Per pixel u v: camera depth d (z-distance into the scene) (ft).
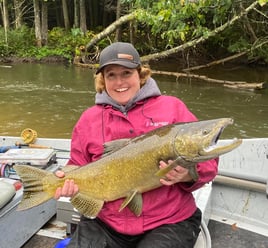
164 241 3.21
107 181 3.30
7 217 4.03
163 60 27.55
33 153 5.19
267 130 12.55
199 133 2.90
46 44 31.40
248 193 5.07
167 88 18.86
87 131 3.67
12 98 16.37
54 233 4.67
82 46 27.66
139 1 17.54
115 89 3.54
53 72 23.53
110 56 3.50
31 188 3.24
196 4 15.65
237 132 12.35
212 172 3.41
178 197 3.43
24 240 4.36
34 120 13.29
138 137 3.26
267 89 18.89
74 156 3.75
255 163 5.50
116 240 3.48
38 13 31.32
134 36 27.94
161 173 2.97
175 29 17.53
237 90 18.56
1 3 35.24
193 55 27.20
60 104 15.47
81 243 3.40
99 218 3.58
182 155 2.95
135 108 3.58
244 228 4.86
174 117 3.51
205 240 3.83
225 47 26.94
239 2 17.52
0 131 12.08
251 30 22.17
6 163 4.97
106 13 37.68
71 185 3.33
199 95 17.35
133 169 3.20
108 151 3.41
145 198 3.37
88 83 19.93
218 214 5.22
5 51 29.17
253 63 26.13
